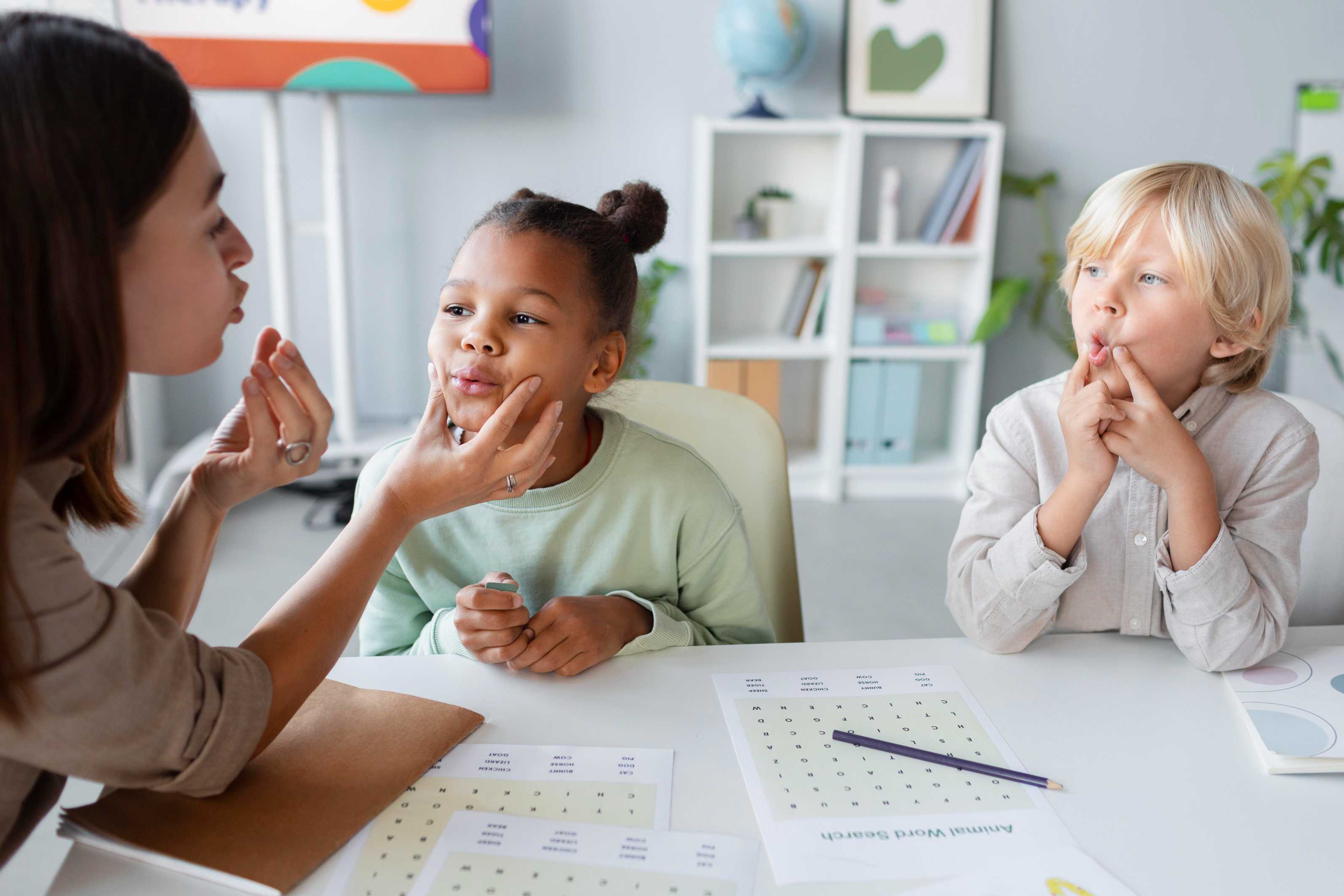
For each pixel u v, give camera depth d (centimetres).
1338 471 107
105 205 49
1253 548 86
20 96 47
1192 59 324
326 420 67
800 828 61
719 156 316
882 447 320
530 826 61
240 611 228
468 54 269
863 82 306
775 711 75
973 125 297
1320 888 57
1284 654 84
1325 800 65
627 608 87
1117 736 72
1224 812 64
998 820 62
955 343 316
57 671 50
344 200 285
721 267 327
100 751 53
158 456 298
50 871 139
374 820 61
